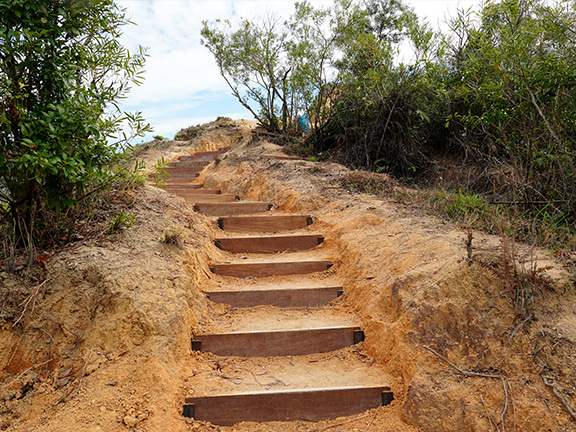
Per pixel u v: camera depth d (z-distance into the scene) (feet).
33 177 10.65
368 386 10.28
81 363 10.11
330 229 18.72
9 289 10.87
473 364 9.62
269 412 9.98
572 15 14.38
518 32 15.11
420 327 10.50
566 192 14.62
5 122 10.33
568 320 9.73
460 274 10.91
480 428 8.54
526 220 14.74
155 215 16.34
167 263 13.23
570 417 8.24
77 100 11.85
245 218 19.88
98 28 12.74
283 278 15.99
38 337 10.57
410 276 11.98
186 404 9.73
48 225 12.28
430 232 14.46
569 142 14.89
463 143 25.27
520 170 16.39
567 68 13.83
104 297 11.00
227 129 51.11
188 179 33.60
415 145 27.76
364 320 12.58
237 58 37.55
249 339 12.09
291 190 23.53
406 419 9.46
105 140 12.45
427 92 26.14
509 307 10.19
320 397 10.11
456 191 22.95
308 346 12.24
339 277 15.58
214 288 14.71
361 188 22.98
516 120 16.88
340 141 31.65
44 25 11.39
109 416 8.87
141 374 9.75
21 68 11.00
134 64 13.15
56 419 8.95
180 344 11.04
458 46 24.03
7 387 9.86
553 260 11.58
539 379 8.93
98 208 14.85
